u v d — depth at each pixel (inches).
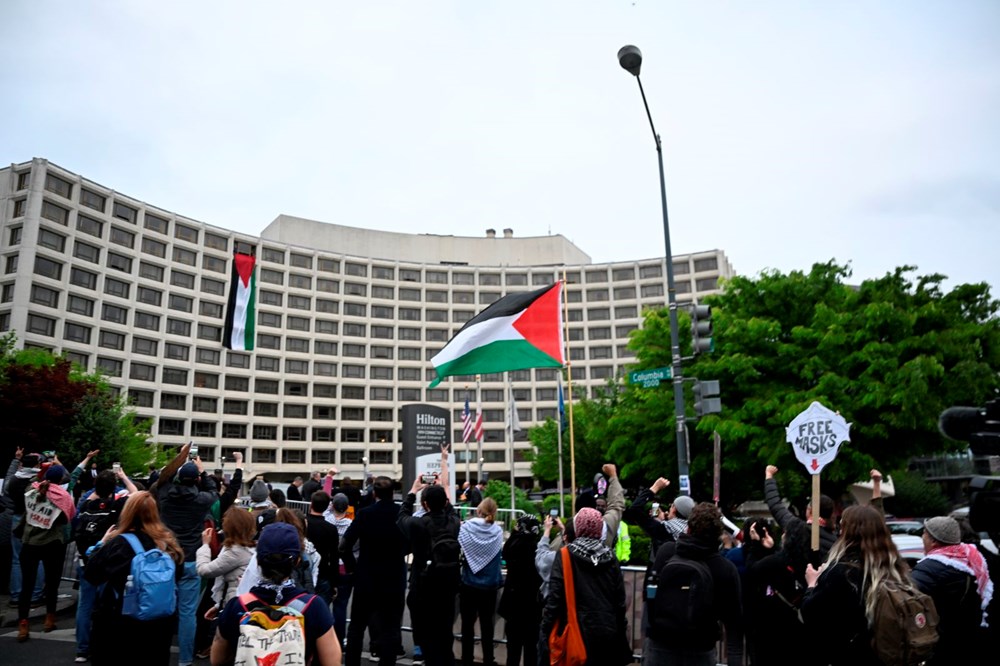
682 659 177.5
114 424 1375.5
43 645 312.2
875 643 156.7
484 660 299.9
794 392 841.5
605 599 187.6
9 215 2353.6
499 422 3447.3
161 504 275.4
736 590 180.9
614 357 3548.2
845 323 860.6
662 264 3575.3
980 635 177.5
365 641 350.3
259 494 294.7
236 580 233.0
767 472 237.0
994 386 789.9
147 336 2706.7
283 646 127.1
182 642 272.1
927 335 810.8
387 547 262.8
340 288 3383.4
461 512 669.9
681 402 501.0
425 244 3693.4
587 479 1872.5
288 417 3152.1
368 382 3348.9
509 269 3661.4
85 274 2507.4
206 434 2896.2
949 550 185.3
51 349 2351.1
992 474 180.7
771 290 948.6
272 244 3193.9
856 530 165.9
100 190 2556.6
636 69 519.2
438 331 3550.7
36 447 1202.0
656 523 252.7
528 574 276.4
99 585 189.5
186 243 2881.4
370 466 3280.0
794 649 205.9
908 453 844.6
